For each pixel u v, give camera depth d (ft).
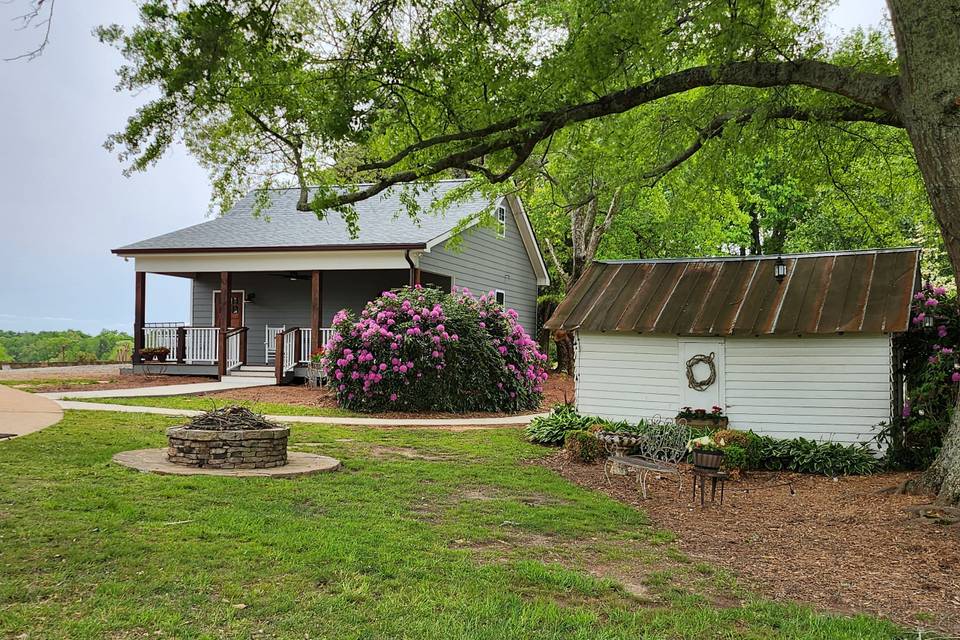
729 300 39.19
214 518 19.49
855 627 14.12
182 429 27.45
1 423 33.24
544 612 14.10
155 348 71.20
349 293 73.20
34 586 14.06
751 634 13.66
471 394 52.42
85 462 26.48
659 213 78.28
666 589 16.39
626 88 33.47
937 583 17.34
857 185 45.24
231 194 33.40
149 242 69.41
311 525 19.56
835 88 25.88
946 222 22.76
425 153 33.88
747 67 27.78
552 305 102.06
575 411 42.01
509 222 85.15
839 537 21.67
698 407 38.63
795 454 34.17
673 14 28.96
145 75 27.14
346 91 29.50
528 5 32.83
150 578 14.74
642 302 41.01
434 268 66.03
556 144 43.09
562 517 23.04
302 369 64.03
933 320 35.27
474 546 19.13
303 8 30.50
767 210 97.45
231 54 27.30
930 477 25.79
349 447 34.81
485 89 30.91
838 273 38.58
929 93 22.31
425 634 12.69
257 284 75.72
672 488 29.48
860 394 35.47
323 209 30.96
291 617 13.14
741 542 21.13
